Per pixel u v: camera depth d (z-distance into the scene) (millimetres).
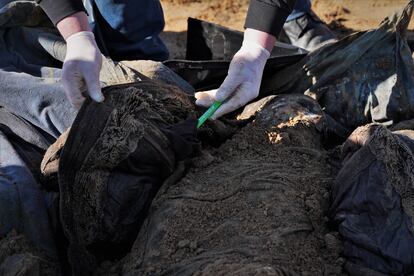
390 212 2025
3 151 2611
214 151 2576
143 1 3543
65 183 2195
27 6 3195
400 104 2963
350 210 2094
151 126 2248
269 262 1932
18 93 2785
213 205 2168
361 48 3057
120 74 2857
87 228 2219
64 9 2600
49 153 2469
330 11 5480
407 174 2070
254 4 2738
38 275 2141
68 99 2719
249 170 2324
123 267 2162
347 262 2023
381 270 1963
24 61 3139
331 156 2490
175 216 2143
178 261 2025
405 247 1961
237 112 2988
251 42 2729
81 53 2506
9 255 2236
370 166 2096
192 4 5754
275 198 2174
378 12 5527
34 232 2340
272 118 2705
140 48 3629
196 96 2654
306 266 1993
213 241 2059
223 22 5418
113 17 3496
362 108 3033
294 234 2062
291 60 3203
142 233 2189
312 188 2277
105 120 2201
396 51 3014
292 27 4281
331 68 3094
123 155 2195
